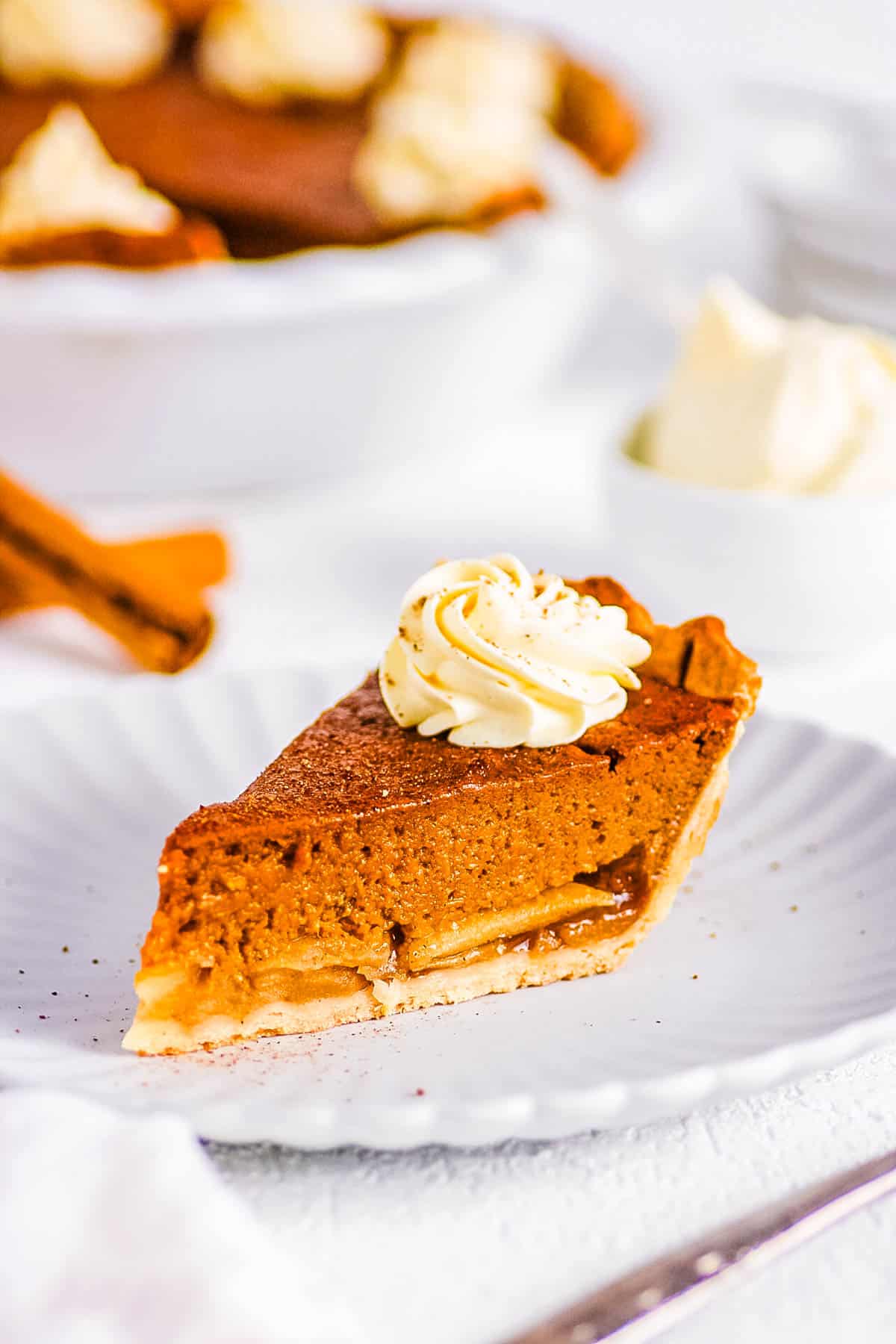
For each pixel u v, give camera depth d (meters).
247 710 0.64
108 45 0.96
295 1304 0.48
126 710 0.64
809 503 0.67
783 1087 0.54
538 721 0.59
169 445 0.76
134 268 0.78
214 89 0.98
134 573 0.69
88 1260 0.48
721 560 0.68
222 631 0.71
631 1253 0.51
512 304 0.77
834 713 0.67
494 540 0.76
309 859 0.57
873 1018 0.54
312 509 0.79
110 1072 0.54
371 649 0.70
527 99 0.89
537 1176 0.52
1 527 0.68
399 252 0.77
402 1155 0.53
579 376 0.89
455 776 0.58
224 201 0.88
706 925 0.58
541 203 0.85
